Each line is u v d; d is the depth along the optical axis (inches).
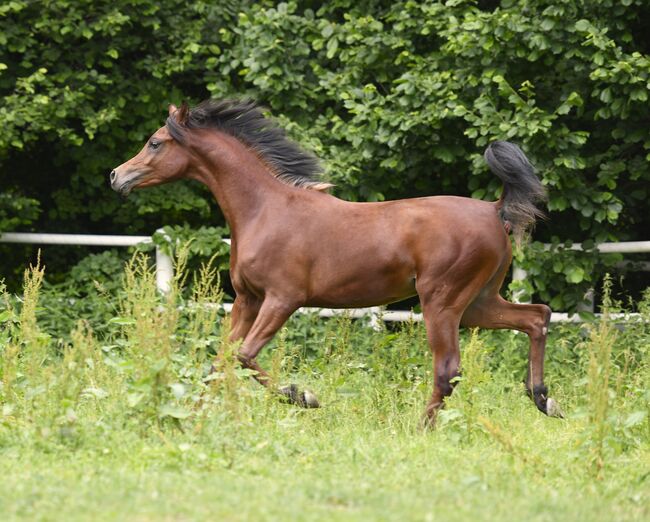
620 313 558.9
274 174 429.4
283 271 412.8
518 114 530.3
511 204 411.5
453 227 402.0
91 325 584.7
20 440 334.3
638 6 544.7
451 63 575.2
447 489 288.4
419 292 405.1
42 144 669.3
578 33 531.5
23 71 618.8
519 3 550.9
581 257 559.2
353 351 528.7
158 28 615.5
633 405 397.4
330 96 591.5
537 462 326.3
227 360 364.2
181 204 633.6
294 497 272.4
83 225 687.1
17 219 626.2
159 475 296.2
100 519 249.6
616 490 302.7
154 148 432.8
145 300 368.2
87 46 618.2
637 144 572.4
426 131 557.3
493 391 476.1
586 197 553.0
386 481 296.8
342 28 589.3
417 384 432.1
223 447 325.7
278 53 585.9
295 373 515.2
